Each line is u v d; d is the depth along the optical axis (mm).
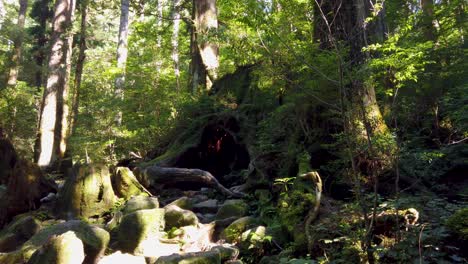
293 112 6395
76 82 17797
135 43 19188
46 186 7242
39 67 19828
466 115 5531
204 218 5918
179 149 8609
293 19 5625
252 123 8109
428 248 3414
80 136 10484
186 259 3973
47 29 24891
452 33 7387
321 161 5648
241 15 5250
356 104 4172
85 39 19125
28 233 5473
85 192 6391
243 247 4617
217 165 8758
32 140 16578
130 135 10516
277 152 6523
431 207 4203
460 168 5309
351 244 3703
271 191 6043
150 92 10938
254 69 6809
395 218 3773
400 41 4887
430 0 8195
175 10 14648
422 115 6012
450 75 6395
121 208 6137
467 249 3436
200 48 11484
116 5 17719
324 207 4727
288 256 4039
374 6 4453
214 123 8688
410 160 4980
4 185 8609
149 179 7430
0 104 16141
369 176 4859
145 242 4820
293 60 5195
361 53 4871
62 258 3902
